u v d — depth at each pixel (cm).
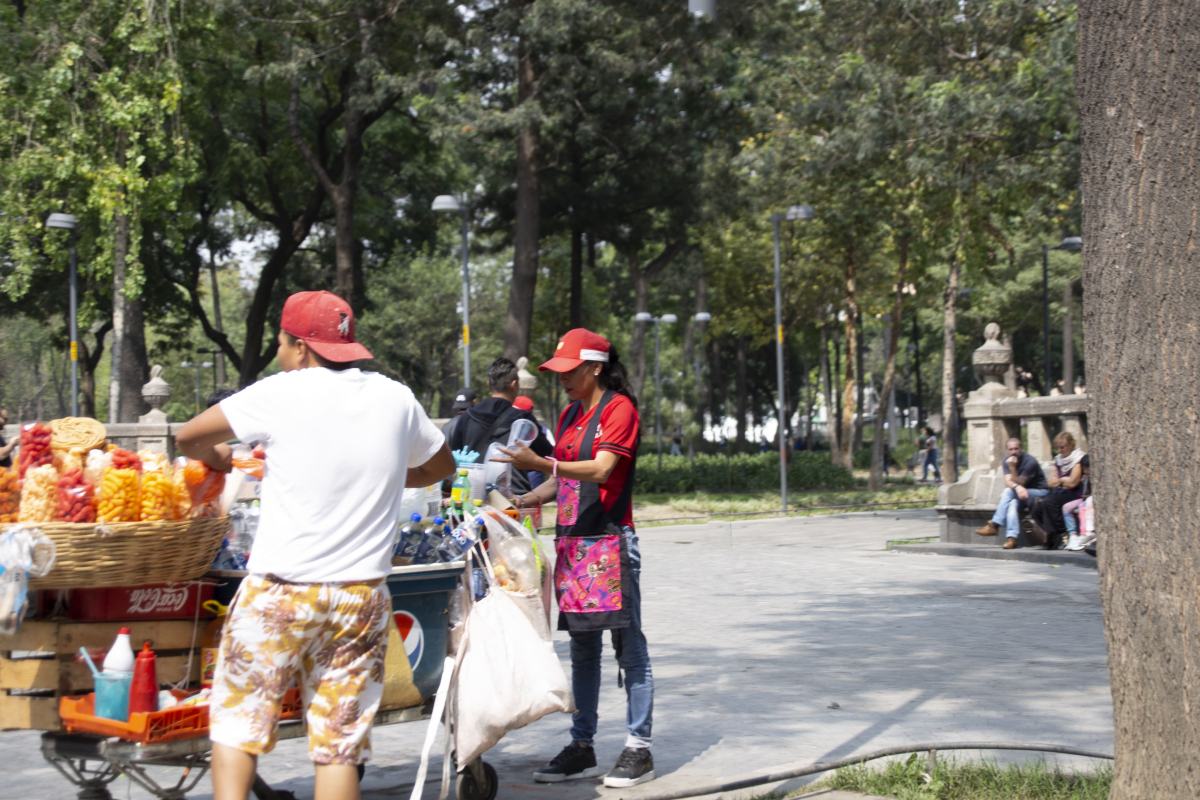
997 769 461
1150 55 323
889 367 3142
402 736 566
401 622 427
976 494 1466
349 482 321
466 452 603
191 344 4066
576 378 479
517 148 2744
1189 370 318
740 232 3934
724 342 5722
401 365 5147
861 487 3403
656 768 488
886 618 910
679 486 3125
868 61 2305
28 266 2341
